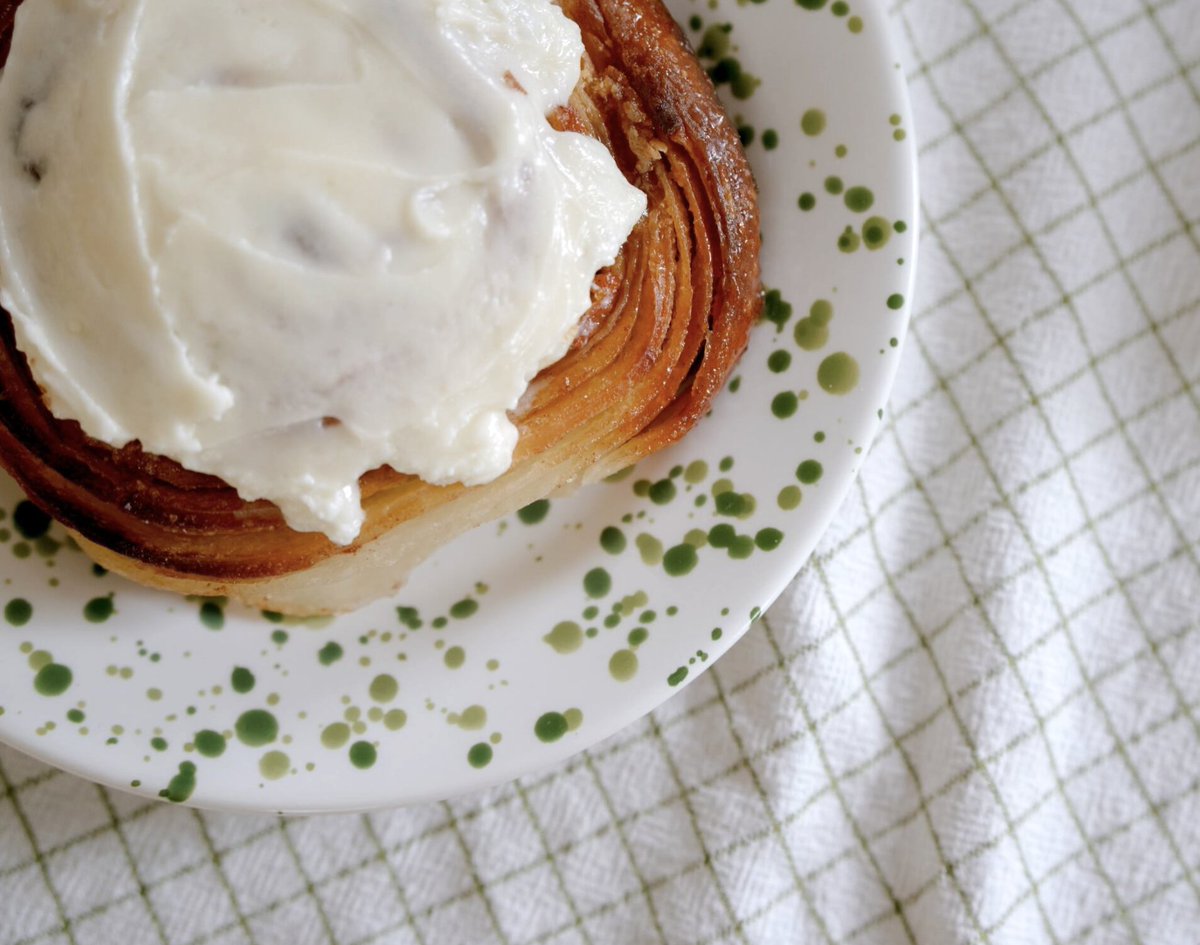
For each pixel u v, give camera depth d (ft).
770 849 1.25
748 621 1.17
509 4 1.10
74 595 1.17
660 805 1.26
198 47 1.06
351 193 1.06
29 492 1.14
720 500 1.18
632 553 1.19
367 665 1.19
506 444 1.11
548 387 1.15
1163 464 1.28
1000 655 1.26
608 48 1.17
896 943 1.26
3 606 1.16
